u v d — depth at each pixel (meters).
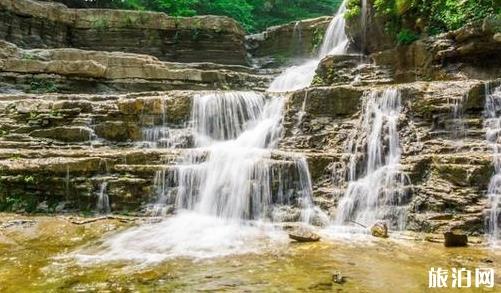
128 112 10.29
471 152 7.63
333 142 9.19
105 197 7.98
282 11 26.94
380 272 5.05
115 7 21.41
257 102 10.84
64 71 13.91
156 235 6.76
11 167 7.97
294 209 7.71
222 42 18.83
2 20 15.95
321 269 5.17
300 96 9.98
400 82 11.96
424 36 12.03
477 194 6.76
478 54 10.93
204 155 8.55
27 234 6.74
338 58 13.23
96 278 4.93
